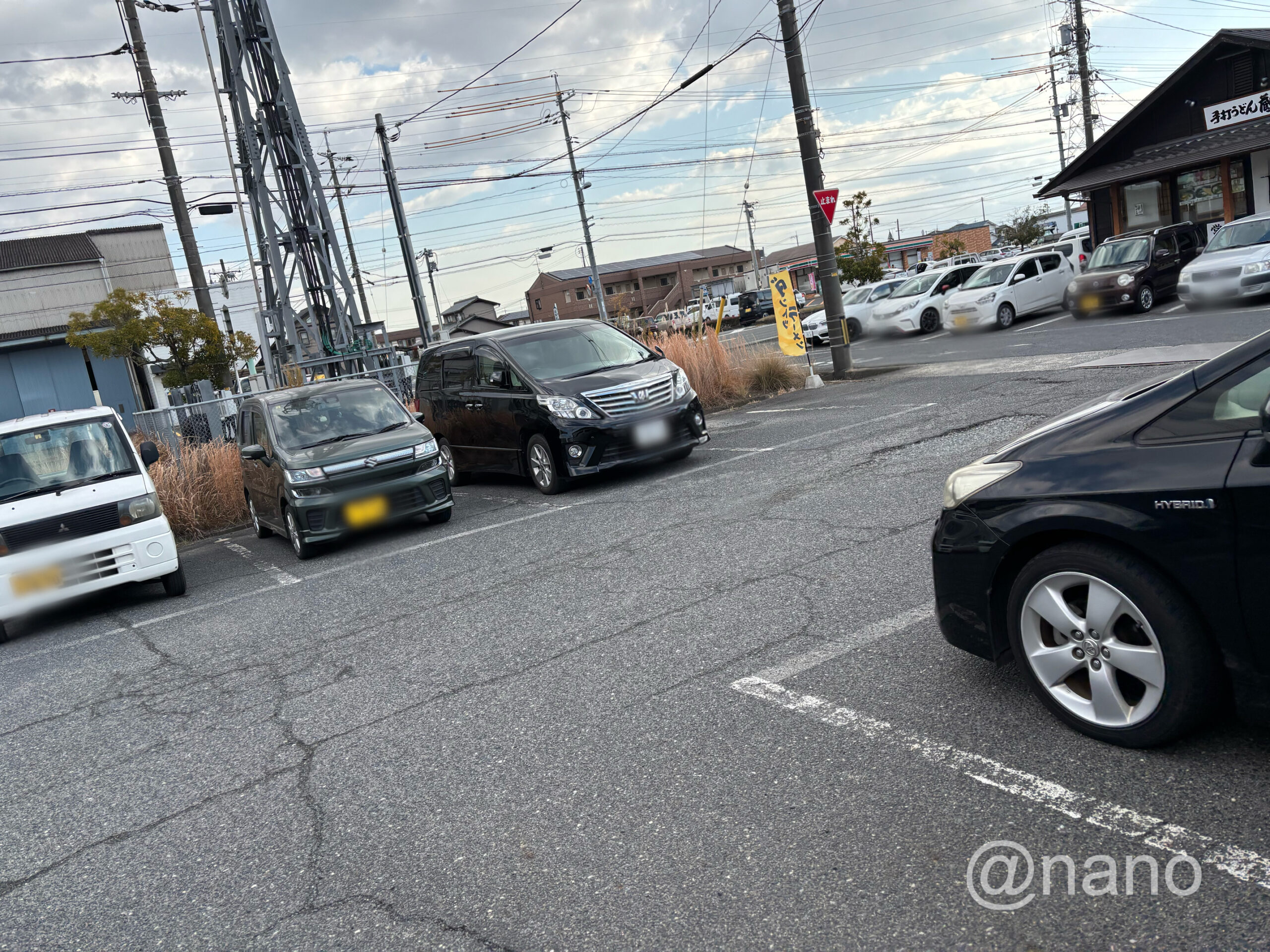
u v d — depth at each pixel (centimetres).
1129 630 289
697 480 881
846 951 227
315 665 527
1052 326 1848
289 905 287
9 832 377
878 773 306
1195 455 267
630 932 246
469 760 368
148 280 4050
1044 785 283
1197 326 1335
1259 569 252
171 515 1127
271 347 2352
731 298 5366
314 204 1853
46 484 763
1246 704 265
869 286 2733
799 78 1455
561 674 445
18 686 595
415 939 259
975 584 324
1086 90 3541
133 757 435
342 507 839
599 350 1030
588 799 321
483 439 1054
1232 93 2258
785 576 534
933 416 966
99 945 282
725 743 345
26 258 3572
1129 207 2534
